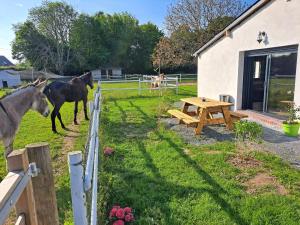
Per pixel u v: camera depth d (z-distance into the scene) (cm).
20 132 692
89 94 1600
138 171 407
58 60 4475
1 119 391
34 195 152
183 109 790
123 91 1672
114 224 266
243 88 875
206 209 301
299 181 368
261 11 733
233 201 316
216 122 638
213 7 2534
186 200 322
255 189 349
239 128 490
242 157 459
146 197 329
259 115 751
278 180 373
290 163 436
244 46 821
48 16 4434
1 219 88
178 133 636
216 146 523
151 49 4778
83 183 163
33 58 4475
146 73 4859
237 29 851
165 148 514
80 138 621
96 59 4503
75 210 160
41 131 700
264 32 725
